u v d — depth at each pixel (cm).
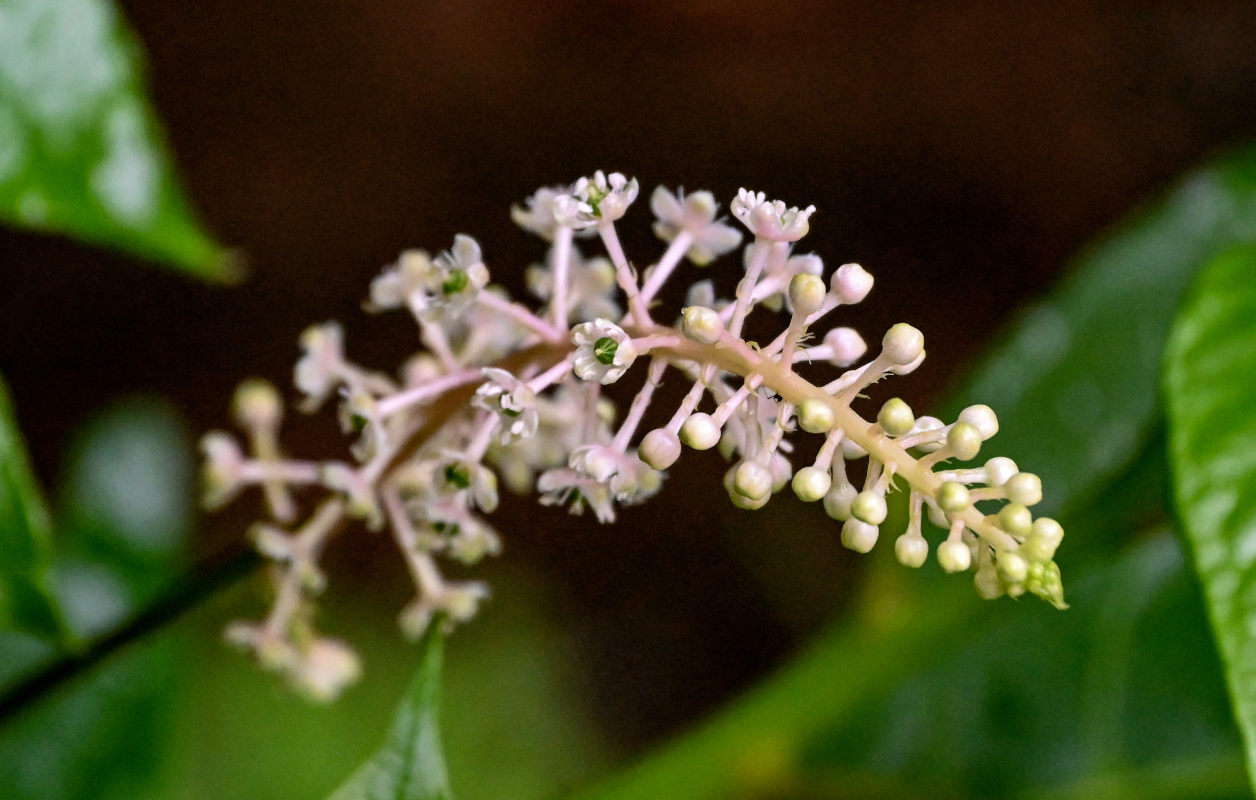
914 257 81
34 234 78
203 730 54
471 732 65
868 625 47
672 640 76
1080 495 46
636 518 78
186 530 46
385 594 66
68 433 74
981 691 46
